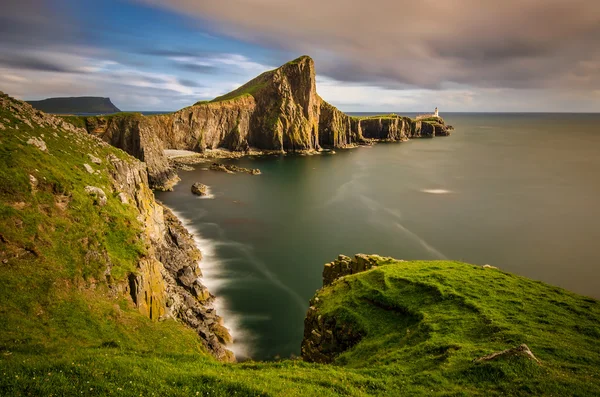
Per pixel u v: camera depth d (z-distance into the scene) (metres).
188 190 152.62
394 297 40.03
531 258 87.25
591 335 30.02
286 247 92.69
